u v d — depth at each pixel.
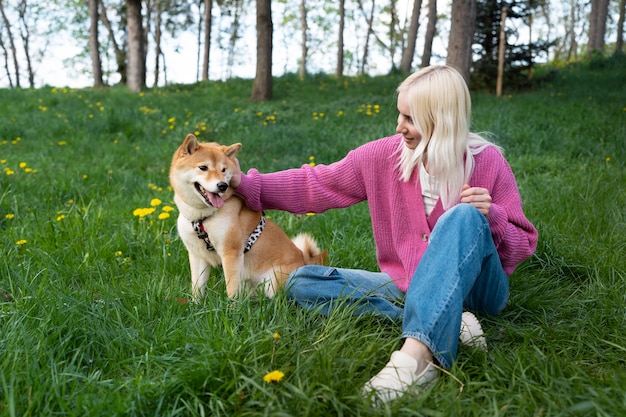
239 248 3.11
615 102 11.17
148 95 15.55
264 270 3.30
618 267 3.32
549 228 4.03
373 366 2.14
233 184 2.98
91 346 2.32
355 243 3.87
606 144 7.26
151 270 3.40
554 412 1.83
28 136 9.15
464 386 2.06
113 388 1.96
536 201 4.83
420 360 2.02
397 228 2.64
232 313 2.56
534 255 3.56
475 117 9.35
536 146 7.16
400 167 2.56
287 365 2.03
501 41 13.53
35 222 4.25
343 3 25.44
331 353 2.09
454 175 2.38
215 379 1.96
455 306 2.04
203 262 3.28
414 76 2.39
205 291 3.07
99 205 4.95
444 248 2.13
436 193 2.49
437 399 1.91
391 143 2.66
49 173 6.22
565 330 2.59
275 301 2.68
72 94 15.06
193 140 3.06
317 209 2.92
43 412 1.78
